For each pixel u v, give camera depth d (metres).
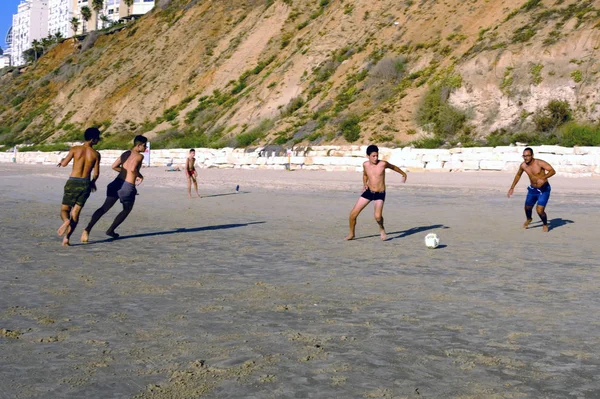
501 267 9.18
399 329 5.83
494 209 18.41
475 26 46.31
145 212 17.44
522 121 37.22
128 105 67.12
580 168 31.17
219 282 8.03
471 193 24.38
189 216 16.47
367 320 6.15
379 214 12.01
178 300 7.00
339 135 41.25
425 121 39.47
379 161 12.01
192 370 4.68
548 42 40.28
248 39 64.00
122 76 73.88
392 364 4.84
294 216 16.55
